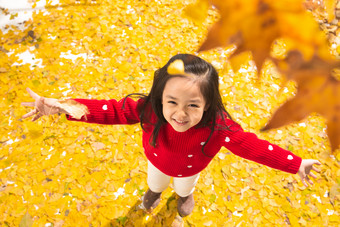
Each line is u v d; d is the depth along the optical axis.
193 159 1.49
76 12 3.69
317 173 2.59
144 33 3.58
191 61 1.02
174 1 3.91
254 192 2.50
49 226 2.28
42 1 3.75
